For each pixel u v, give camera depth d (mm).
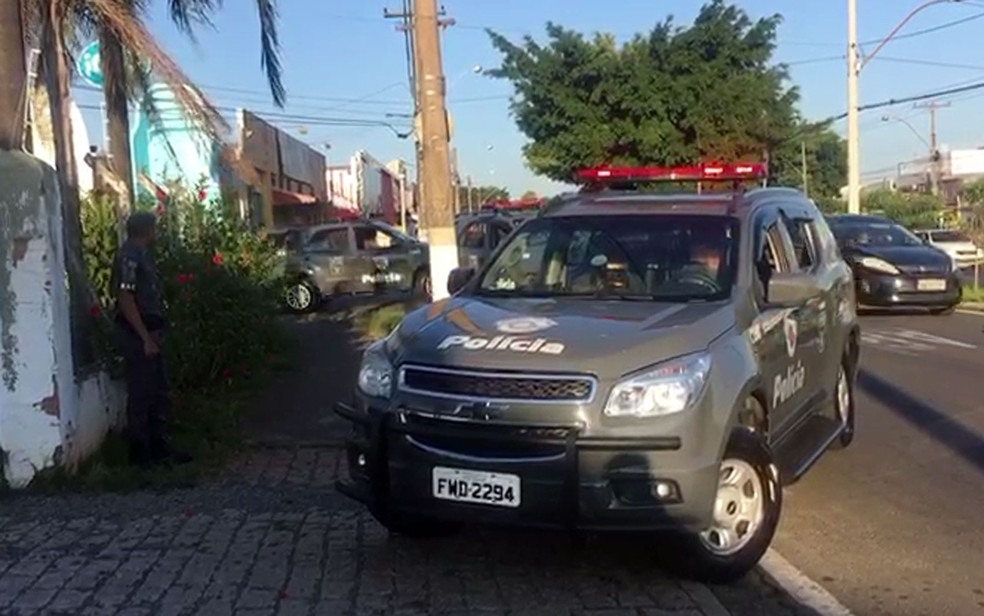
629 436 5023
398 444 5355
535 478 5070
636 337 5355
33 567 5730
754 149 25297
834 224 19594
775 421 6488
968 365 12398
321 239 21203
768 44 25250
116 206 11070
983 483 7574
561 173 26203
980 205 46125
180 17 11961
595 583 5551
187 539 6215
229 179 19328
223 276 10609
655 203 7016
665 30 24969
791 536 6480
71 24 11289
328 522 6555
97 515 6672
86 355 8289
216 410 9219
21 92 7875
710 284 6266
